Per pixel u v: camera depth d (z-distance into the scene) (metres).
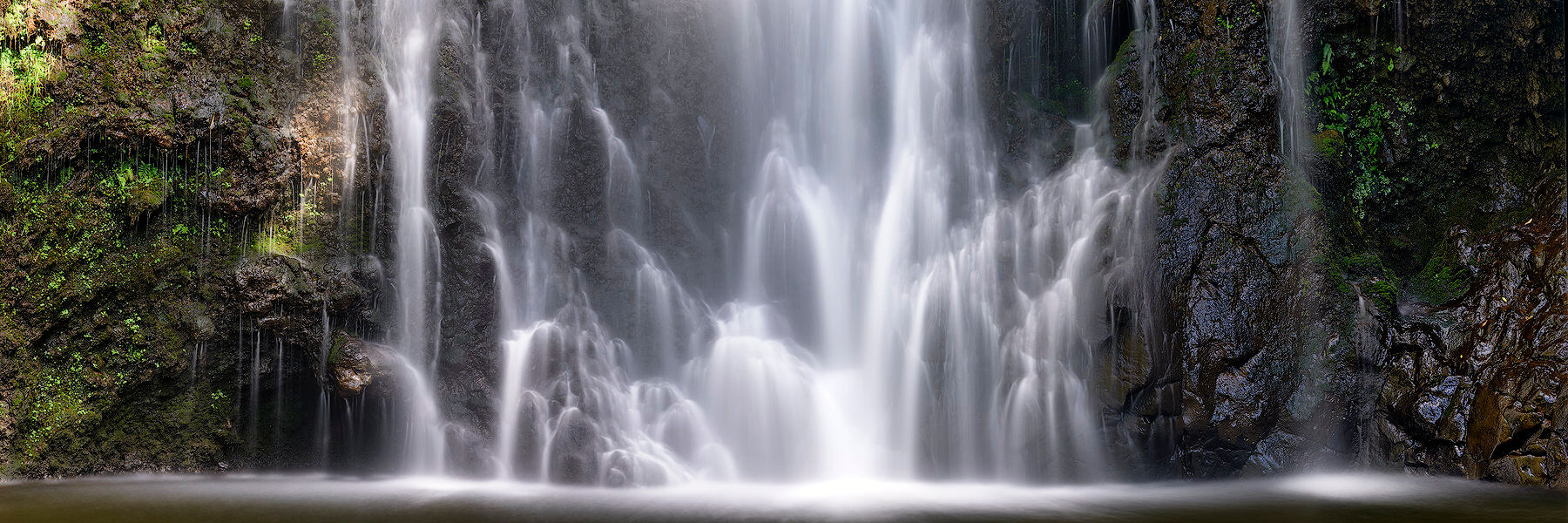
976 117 16.23
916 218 15.80
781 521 9.70
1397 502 10.72
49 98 11.98
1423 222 14.78
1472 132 14.85
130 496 11.20
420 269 13.53
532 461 12.98
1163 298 12.89
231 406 13.25
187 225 12.73
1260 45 13.18
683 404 13.98
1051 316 13.57
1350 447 12.72
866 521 9.66
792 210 16.27
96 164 12.28
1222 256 12.78
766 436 13.66
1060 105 15.91
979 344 14.01
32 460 12.42
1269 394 12.29
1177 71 13.79
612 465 12.73
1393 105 14.52
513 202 14.26
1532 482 11.73
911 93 16.52
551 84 14.73
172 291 12.76
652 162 15.49
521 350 13.60
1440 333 13.06
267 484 12.34
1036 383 13.27
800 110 16.62
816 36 16.73
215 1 12.66
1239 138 13.17
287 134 12.93
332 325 12.98
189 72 12.57
